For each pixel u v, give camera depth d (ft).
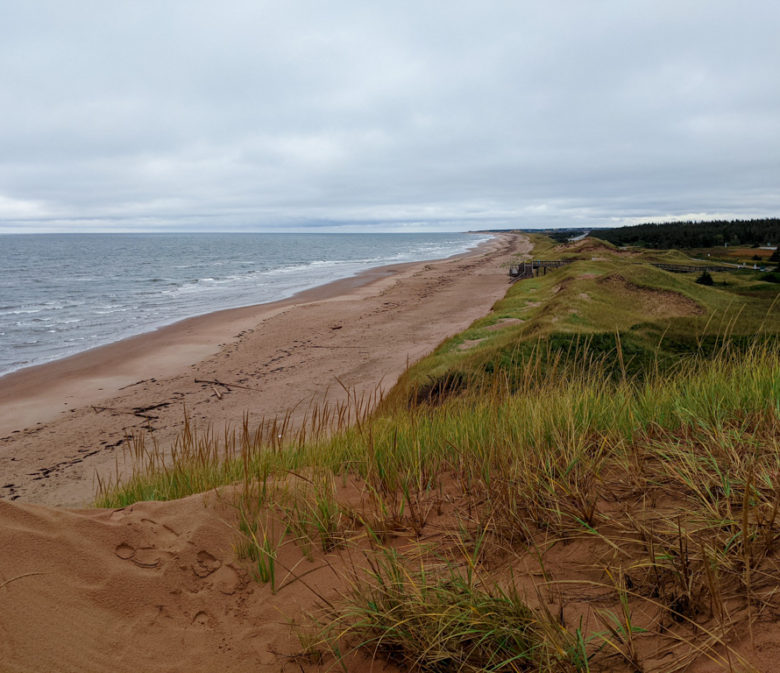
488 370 34.09
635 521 7.57
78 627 6.63
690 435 10.48
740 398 11.57
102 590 7.38
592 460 9.90
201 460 15.53
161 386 56.54
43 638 6.21
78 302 124.16
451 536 8.67
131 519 9.22
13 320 98.63
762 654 4.82
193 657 6.71
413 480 11.31
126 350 73.72
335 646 6.64
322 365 62.85
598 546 7.36
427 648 5.97
